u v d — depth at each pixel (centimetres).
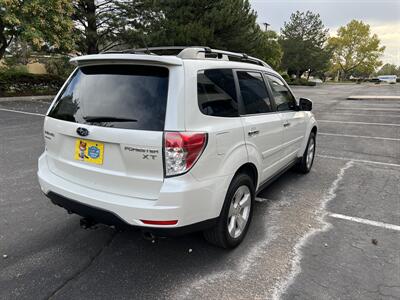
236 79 324
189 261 299
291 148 462
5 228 348
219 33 2020
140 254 309
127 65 269
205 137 255
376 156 690
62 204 289
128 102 257
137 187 252
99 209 261
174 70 252
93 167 269
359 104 1884
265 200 445
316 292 262
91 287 261
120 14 1819
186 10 1945
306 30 5409
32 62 2042
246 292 260
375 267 296
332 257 311
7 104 1367
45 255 303
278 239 342
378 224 379
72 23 1563
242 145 306
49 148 311
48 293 253
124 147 248
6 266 284
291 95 475
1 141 729
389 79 7425
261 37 2470
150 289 260
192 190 248
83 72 296
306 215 400
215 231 296
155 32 1827
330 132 974
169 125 240
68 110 289
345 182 522
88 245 322
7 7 1286
